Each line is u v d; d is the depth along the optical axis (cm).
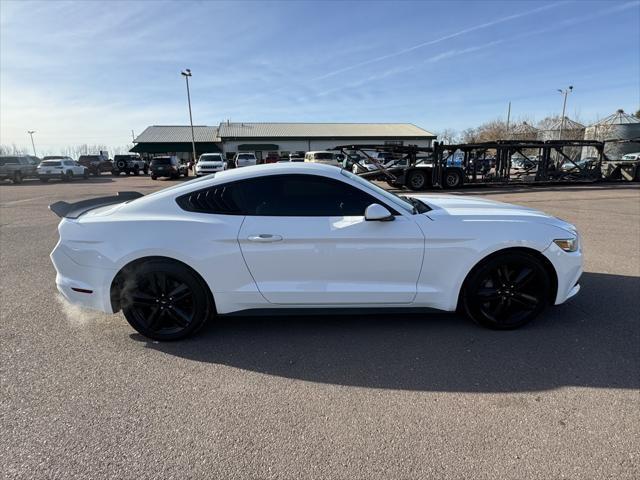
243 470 201
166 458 210
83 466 204
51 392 268
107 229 325
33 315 395
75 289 331
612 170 2017
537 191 1670
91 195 1759
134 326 338
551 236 335
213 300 337
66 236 331
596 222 879
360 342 334
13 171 2794
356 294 331
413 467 202
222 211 328
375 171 1802
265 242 320
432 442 219
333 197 332
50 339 345
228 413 246
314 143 5462
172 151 5281
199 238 320
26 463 206
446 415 241
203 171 2708
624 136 4219
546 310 389
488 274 339
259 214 327
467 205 385
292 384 277
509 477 194
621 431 225
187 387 274
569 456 207
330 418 241
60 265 334
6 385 276
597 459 205
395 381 278
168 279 331
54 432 230
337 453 212
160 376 288
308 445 218
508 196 1472
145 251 321
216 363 305
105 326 370
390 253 326
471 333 346
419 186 1772
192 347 330
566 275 343
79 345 334
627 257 576
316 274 328
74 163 3130
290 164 351
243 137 5306
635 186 1833
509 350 316
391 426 233
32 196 1734
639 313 380
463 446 216
